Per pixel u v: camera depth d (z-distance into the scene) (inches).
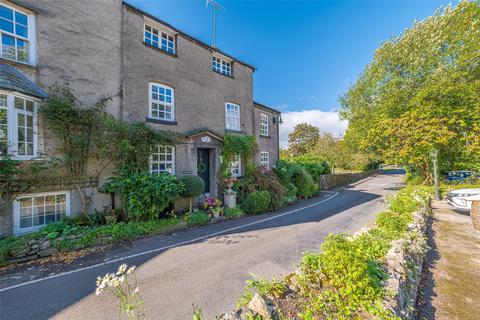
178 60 346.3
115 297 119.9
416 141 478.9
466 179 477.1
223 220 297.6
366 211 353.1
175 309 108.9
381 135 556.7
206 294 121.8
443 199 382.3
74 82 244.2
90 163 249.3
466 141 445.4
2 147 187.8
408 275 110.3
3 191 192.1
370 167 1316.4
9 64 205.6
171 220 252.7
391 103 600.7
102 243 199.5
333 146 964.6
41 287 130.3
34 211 215.6
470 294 117.3
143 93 302.2
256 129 515.2
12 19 212.5
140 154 276.2
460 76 494.0
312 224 274.7
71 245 184.5
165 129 323.0
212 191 380.2
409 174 687.1
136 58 296.4
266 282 94.4
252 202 335.3
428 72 578.9
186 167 341.7
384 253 122.0
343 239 107.4
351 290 80.6
